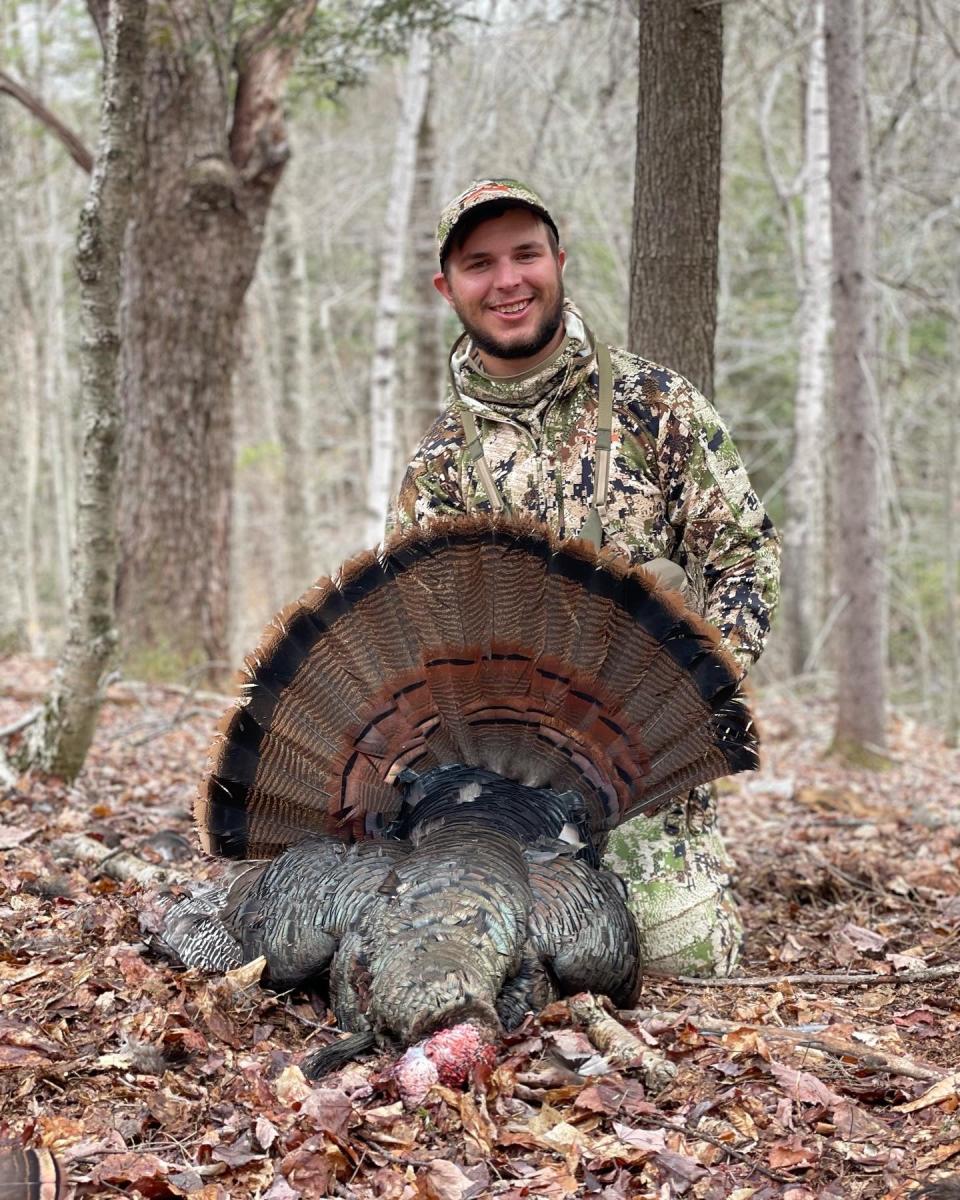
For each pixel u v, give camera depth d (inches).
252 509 1301.7
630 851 186.7
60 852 224.2
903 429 974.4
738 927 192.2
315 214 1171.9
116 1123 135.9
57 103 1051.3
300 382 886.4
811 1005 174.2
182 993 163.2
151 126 470.0
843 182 485.1
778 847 303.6
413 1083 133.6
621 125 642.2
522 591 165.3
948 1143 132.7
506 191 173.3
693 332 241.4
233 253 484.7
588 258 896.9
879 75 708.7
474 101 774.5
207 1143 132.9
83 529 266.7
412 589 166.9
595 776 175.2
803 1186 128.1
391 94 1123.9
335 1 422.0
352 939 152.7
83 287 250.5
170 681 479.5
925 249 785.6
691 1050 154.6
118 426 261.6
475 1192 126.3
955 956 201.8
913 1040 164.1
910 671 1031.6
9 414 727.1
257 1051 154.4
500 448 184.1
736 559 181.5
